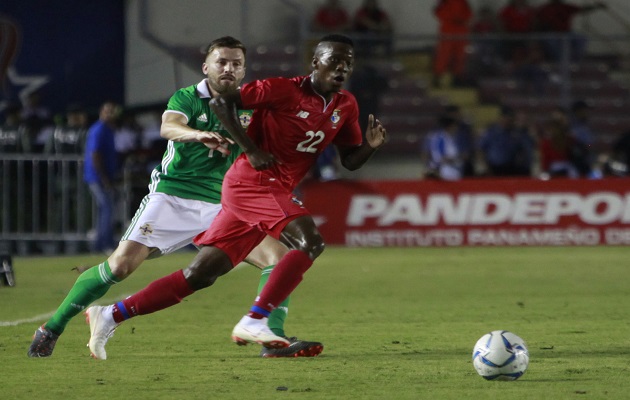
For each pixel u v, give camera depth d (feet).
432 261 152.56
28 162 175.42
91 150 162.09
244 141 62.44
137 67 217.77
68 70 210.59
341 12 222.48
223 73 70.23
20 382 59.41
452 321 89.20
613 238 177.58
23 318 92.17
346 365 65.21
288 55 221.66
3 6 208.85
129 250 68.80
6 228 174.91
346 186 178.50
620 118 229.45
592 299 106.42
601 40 230.27
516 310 97.14
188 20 224.33
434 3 237.25
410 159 221.66
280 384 58.44
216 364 65.87
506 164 187.83
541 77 222.69
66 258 163.63
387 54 219.20
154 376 61.26
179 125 67.56
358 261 153.28
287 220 64.13
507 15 225.15
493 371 58.49
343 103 65.92
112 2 212.23
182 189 71.10
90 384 58.65
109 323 65.67
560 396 54.44
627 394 55.01
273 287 63.10
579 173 188.85
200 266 65.46
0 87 208.33
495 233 177.58
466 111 223.51
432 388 56.95
